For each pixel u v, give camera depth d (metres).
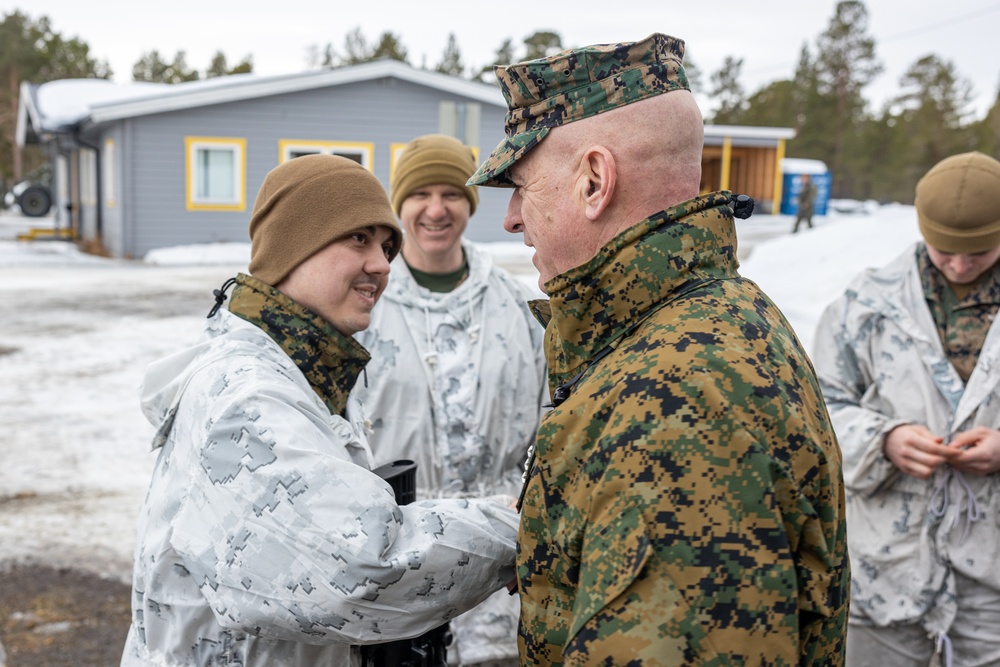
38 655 3.29
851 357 2.59
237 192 17.62
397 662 1.52
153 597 1.47
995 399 2.35
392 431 2.39
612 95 1.25
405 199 2.51
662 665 1.03
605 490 1.11
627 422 1.12
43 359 8.46
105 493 4.97
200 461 1.38
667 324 1.19
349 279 1.60
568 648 1.10
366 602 1.32
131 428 6.25
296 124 17.52
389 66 17.42
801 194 23.31
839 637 1.26
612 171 1.25
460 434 2.40
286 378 1.49
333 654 1.46
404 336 2.42
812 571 1.15
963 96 55.72
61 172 25.77
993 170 2.28
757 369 1.13
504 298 2.57
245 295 1.58
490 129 18.17
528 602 1.31
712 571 1.04
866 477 2.45
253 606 1.32
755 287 1.32
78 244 21.66
